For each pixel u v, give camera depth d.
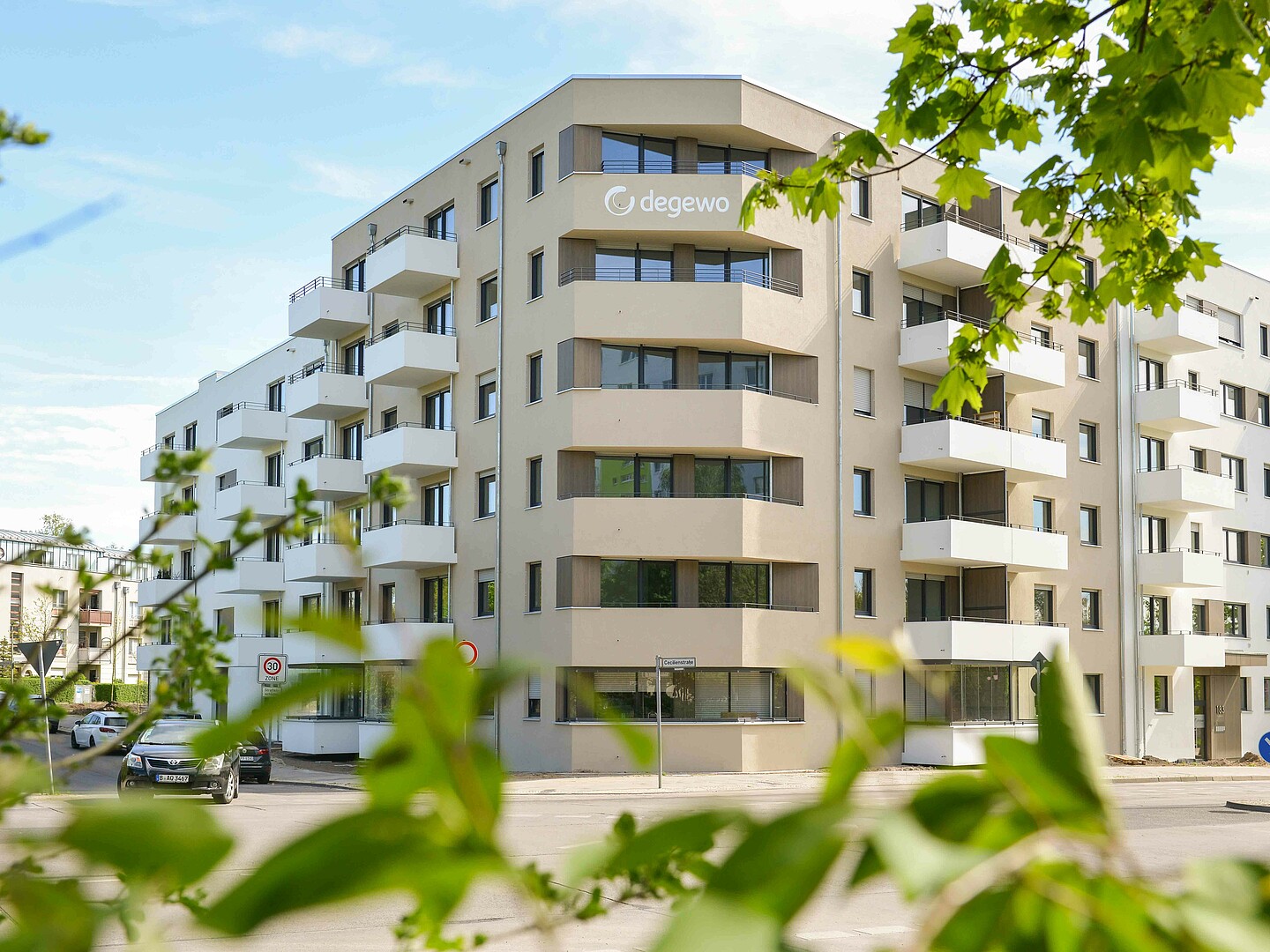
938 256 33.50
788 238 32.16
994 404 34.62
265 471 46.88
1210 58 5.00
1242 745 42.97
